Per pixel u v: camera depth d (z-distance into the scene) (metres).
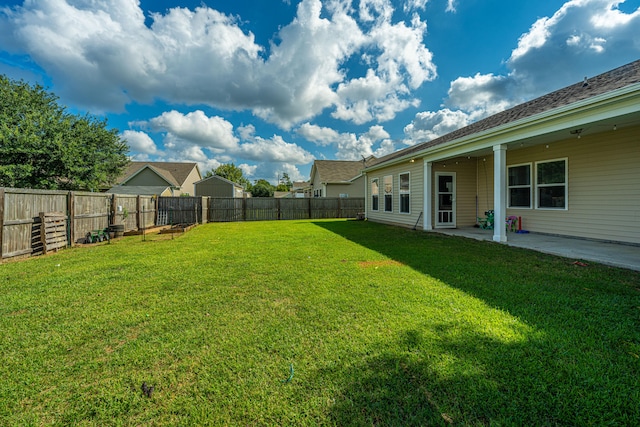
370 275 4.20
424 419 1.50
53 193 6.68
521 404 1.58
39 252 6.15
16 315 2.89
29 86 14.06
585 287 3.46
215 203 15.88
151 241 8.04
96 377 1.91
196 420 1.53
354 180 22.08
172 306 3.11
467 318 2.66
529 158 8.01
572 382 1.74
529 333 2.35
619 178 6.01
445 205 9.78
